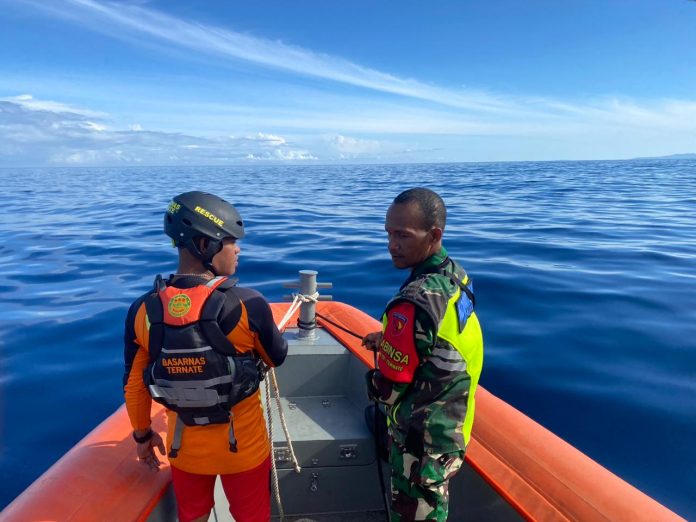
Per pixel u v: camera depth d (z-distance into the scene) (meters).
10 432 3.97
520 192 26.36
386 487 2.66
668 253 9.60
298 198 24.75
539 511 1.77
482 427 2.24
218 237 1.56
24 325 6.35
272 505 2.60
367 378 1.70
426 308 1.46
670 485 3.04
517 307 6.25
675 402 3.95
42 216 18.02
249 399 1.68
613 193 25.50
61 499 1.72
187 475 1.71
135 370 1.66
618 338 5.21
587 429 3.63
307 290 3.16
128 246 11.59
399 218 1.56
